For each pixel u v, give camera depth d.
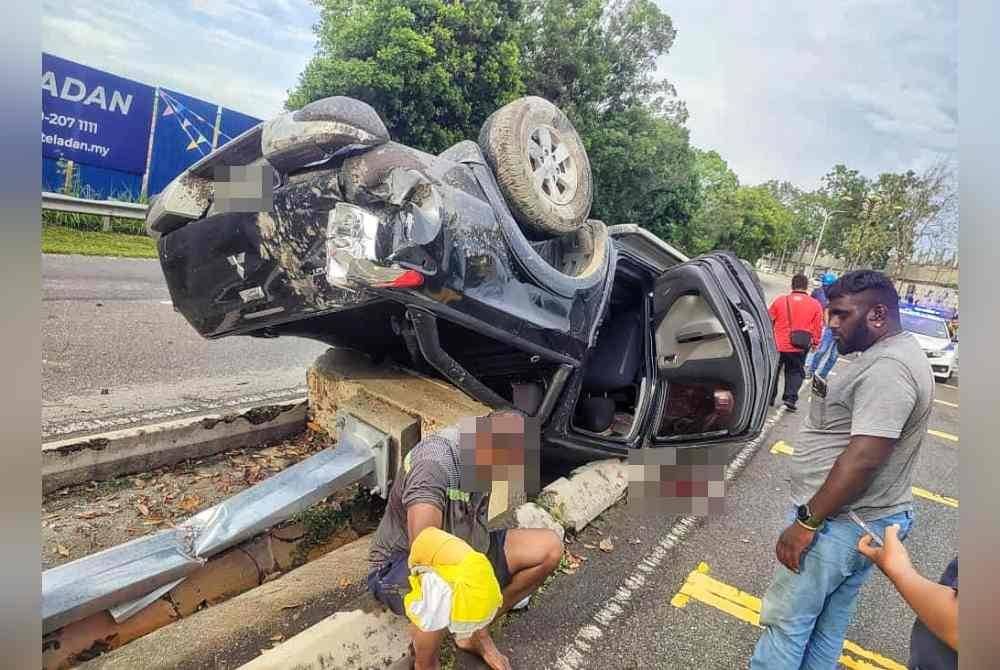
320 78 12.90
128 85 11.95
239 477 3.62
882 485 2.03
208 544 2.43
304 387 5.78
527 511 3.35
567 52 15.91
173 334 7.08
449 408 3.27
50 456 3.24
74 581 2.11
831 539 2.06
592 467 4.04
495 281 2.94
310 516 3.28
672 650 2.74
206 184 2.88
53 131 11.34
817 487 2.11
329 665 2.15
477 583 1.89
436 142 14.12
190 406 4.86
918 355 1.95
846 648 2.91
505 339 3.10
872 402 1.92
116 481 3.45
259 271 2.93
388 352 4.04
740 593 3.23
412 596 1.94
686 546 3.64
